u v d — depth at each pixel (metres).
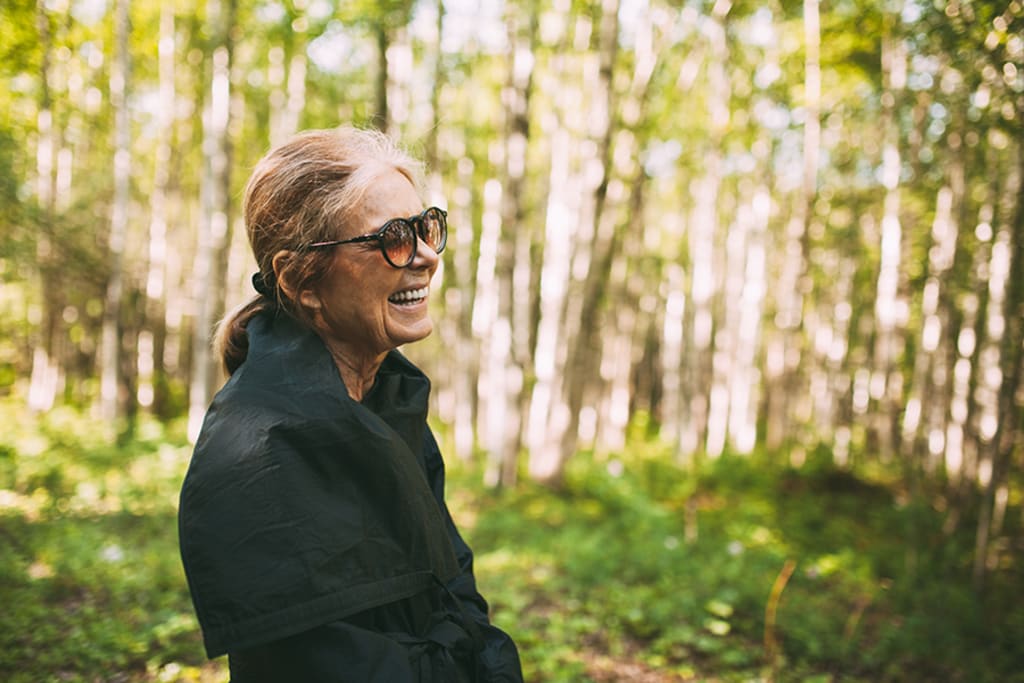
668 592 5.62
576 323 10.80
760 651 4.79
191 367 17.14
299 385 0.92
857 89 12.27
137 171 16.41
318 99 14.70
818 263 17.72
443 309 17.06
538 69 13.26
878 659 4.71
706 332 13.26
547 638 4.62
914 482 7.84
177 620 3.89
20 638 3.46
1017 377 5.36
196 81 13.98
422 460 1.13
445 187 15.07
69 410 13.33
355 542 0.88
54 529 5.40
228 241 14.41
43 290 13.88
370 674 0.85
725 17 11.59
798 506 10.30
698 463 12.23
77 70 12.81
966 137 7.20
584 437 16.41
